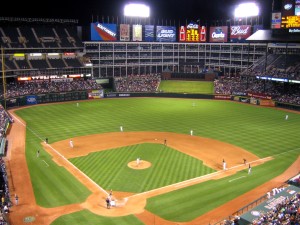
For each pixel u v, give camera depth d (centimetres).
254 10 11319
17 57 9806
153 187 3875
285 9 8644
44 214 3259
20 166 4528
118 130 6438
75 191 3772
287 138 5912
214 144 5556
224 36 11888
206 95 10100
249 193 3719
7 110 8194
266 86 9925
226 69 12169
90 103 9294
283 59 10162
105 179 4097
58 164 4609
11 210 3328
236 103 9406
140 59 12075
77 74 10569
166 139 5834
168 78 11850
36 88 9369
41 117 7519
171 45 12425
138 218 3197
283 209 2769
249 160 4809
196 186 3906
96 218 3192
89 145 5475
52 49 10288
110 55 11600
